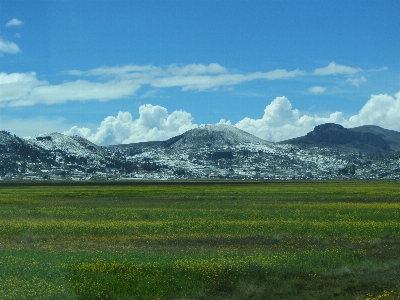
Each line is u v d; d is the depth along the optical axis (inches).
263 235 1402.6
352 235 1414.9
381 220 1800.0
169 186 5152.6
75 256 990.4
